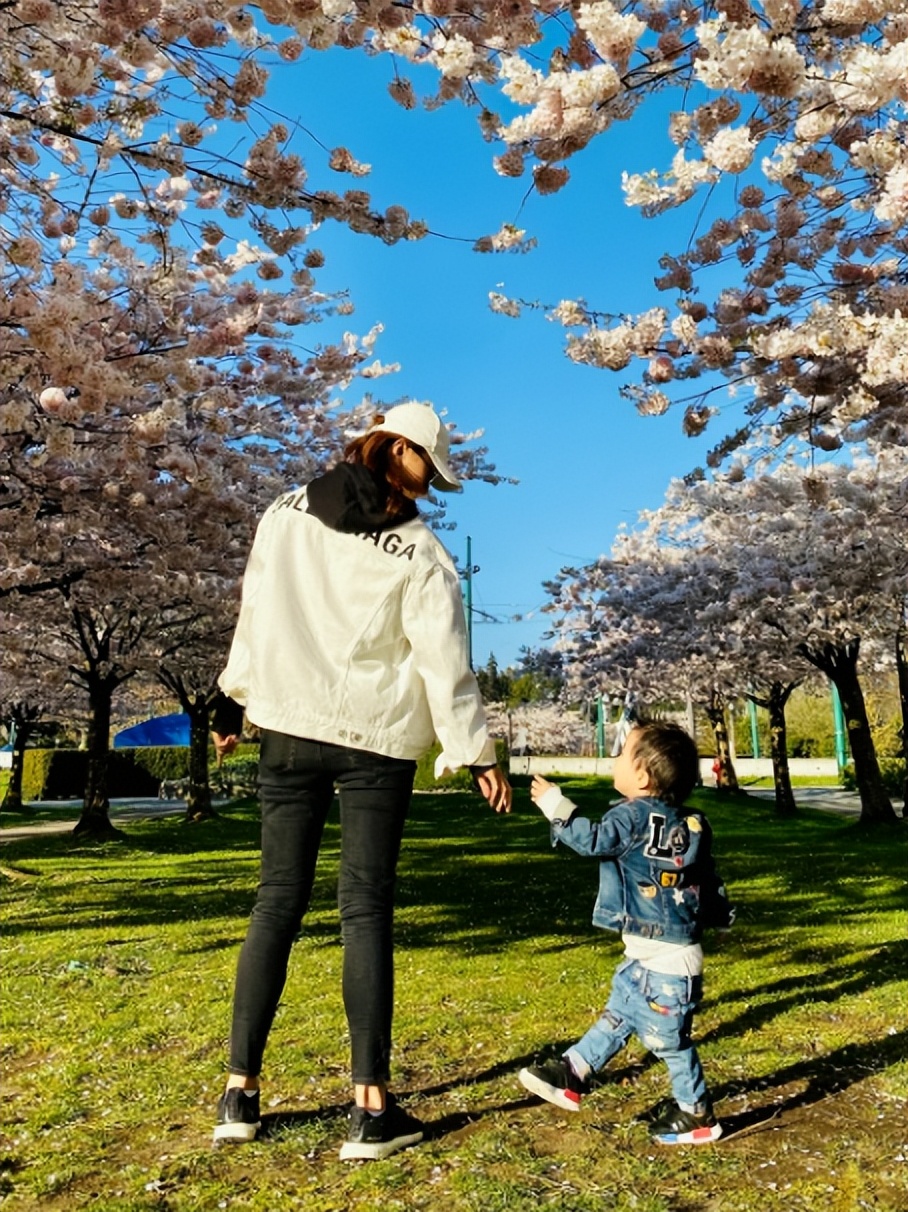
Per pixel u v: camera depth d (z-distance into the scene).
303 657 2.52
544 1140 2.50
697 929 2.63
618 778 2.87
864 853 11.35
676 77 3.99
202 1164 2.35
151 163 4.95
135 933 6.18
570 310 5.09
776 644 16.77
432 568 2.54
